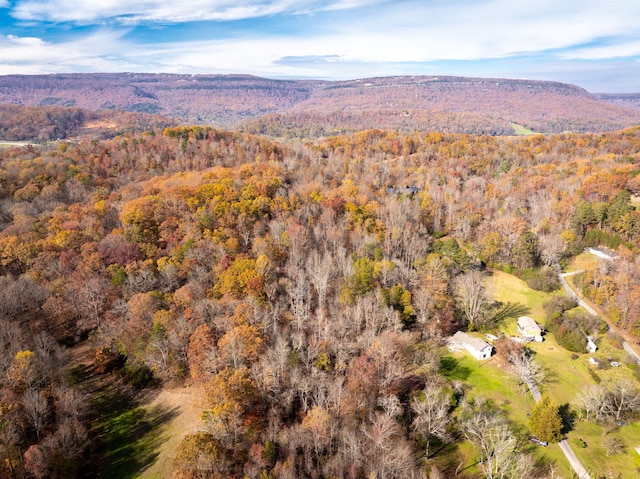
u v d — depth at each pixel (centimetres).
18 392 6919
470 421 6944
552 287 11900
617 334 9750
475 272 11994
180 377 8231
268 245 11050
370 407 7131
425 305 9612
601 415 7462
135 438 7056
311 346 8062
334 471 5884
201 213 11994
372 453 6244
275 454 6222
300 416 7075
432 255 11188
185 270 10050
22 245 10475
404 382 8194
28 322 8988
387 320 9238
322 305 9694
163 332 8169
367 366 7519
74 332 9512
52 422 6906
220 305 8825
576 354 9294
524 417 7494
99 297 9450
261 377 7200
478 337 9881
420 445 6944
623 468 6469
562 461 6575
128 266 9825
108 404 7812
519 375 8300
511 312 10900
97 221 12256
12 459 5891
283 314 9200
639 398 7488
